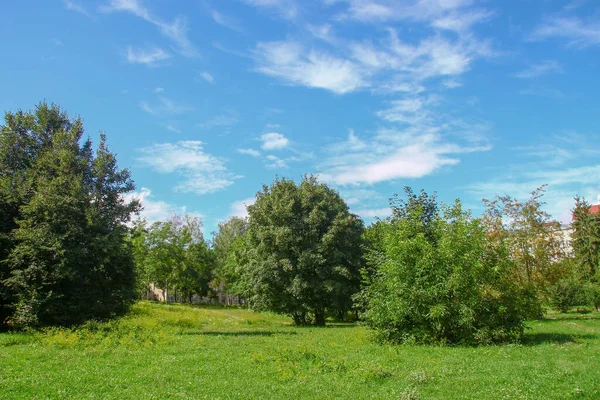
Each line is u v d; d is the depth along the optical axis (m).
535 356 15.42
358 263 40.25
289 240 39.16
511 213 37.16
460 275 19.58
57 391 10.54
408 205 29.08
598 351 16.38
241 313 56.28
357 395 10.34
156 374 12.63
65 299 26.62
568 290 45.75
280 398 10.07
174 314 40.09
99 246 27.69
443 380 11.78
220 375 12.69
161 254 78.06
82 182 28.80
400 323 20.89
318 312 40.91
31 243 24.81
